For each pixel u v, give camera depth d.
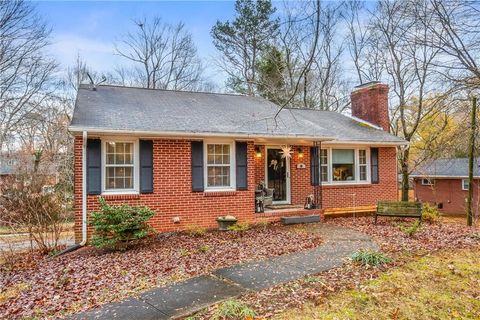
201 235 9.42
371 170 14.15
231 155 10.87
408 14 8.64
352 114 17.11
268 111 13.59
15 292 5.65
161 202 9.80
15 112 18.25
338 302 4.59
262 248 7.82
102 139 9.27
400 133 20.62
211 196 10.44
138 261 7.04
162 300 4.80
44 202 9.93
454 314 4.39
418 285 5.20
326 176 13.58
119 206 8.67
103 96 11.66
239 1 23.41
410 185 27.58
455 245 7.74
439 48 8.13
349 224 11.24
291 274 5.80
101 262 7.11
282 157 12.98
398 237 8.76
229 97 14.91
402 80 17.91
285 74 23.09
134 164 9.64
